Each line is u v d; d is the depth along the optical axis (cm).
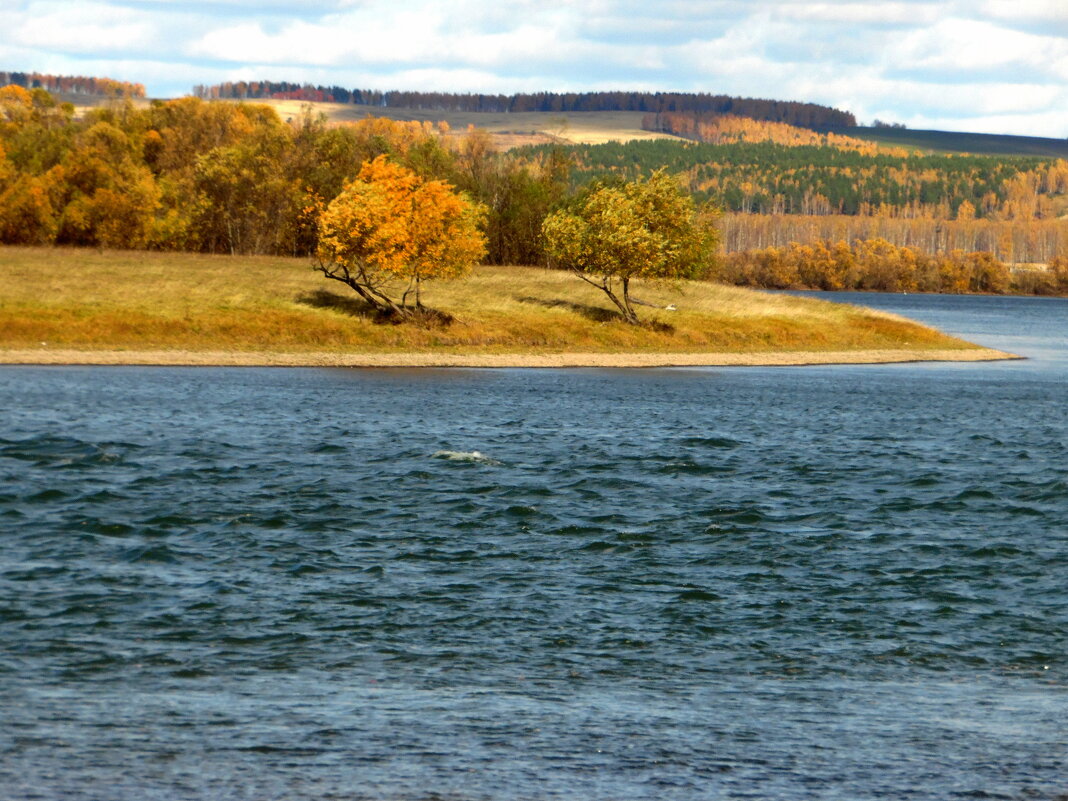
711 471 13262
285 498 10800
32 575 7575
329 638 6384
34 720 4888
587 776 4416
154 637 6294
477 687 5569
